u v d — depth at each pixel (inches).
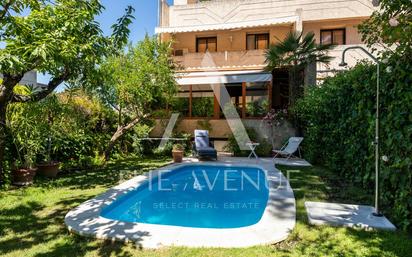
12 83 308.2
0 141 341.7
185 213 308.0
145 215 300.7
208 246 181.3
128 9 324.8
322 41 870.4
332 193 306.0
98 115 608.7
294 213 241.6
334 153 417.7
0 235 205.0
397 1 175.2
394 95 222.7
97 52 322.3
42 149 430.6
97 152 561.6
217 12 908.6
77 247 183.6
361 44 762.2
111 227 212.2
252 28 901.8
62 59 275.4
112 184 377.1
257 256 167.3
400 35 181.2
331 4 823.7
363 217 225.1
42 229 216.5
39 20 295.0
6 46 257.0
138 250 178.4
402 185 209.2
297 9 798.5
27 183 366.9
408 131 199.8
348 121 347.6
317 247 178.5
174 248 179.0
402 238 189.5
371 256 165.0
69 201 293.6
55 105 405.7
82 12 302.8
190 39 954.1
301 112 596.7
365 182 304.2
